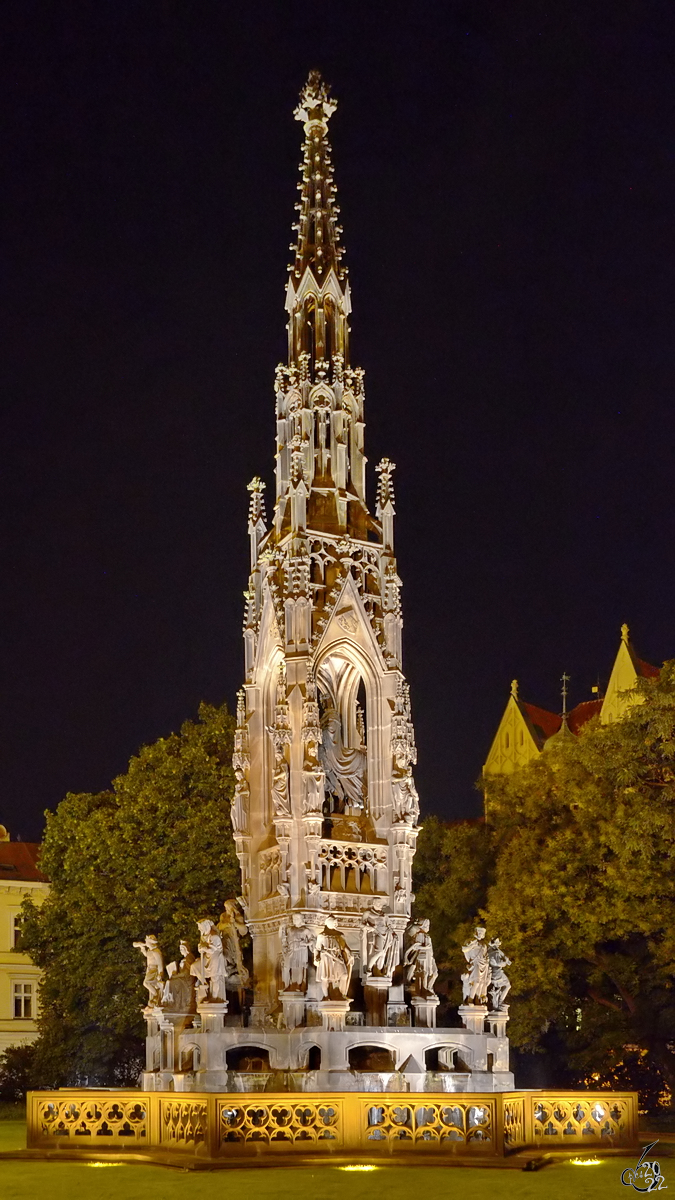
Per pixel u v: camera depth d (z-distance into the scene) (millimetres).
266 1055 31062
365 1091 28250
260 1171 23750
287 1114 25422
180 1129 26172
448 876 57875
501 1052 32500
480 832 57594
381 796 33969
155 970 33281
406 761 34000
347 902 32562
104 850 59906
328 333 37375
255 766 34719
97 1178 23281
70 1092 27812
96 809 63875
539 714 94188
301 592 33406
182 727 64188
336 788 34156
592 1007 50375
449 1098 25594
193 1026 30812
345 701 35375
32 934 65438
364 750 34938
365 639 34438
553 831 52188
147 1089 31719
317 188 38438
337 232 38250
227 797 60250
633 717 47750
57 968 62719
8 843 96875
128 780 62125
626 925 46781
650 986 48938
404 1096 25672
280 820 32219
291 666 33062
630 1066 52656
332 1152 25203
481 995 32562
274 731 33125
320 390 36312
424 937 33469
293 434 36250
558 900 48281
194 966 30719
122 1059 62969
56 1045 62469
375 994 31969
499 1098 25359
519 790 54906
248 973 33281
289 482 34562
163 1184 22172
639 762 47781
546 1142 26484
